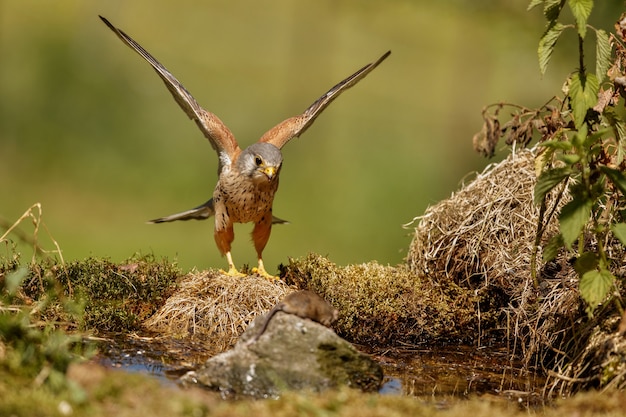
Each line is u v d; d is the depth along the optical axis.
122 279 10.34
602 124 9.09
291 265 10.98
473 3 19.59
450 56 38.31
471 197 10.96
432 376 8.87
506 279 10.30
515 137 10.52
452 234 10.79
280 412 6.67
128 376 7.07
